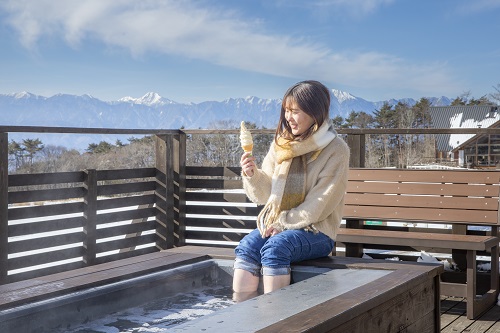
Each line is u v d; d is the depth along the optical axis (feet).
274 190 8.54
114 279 7.28
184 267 8.25
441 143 156.76
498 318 11.02
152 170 15.39
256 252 8.22
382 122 184.14
